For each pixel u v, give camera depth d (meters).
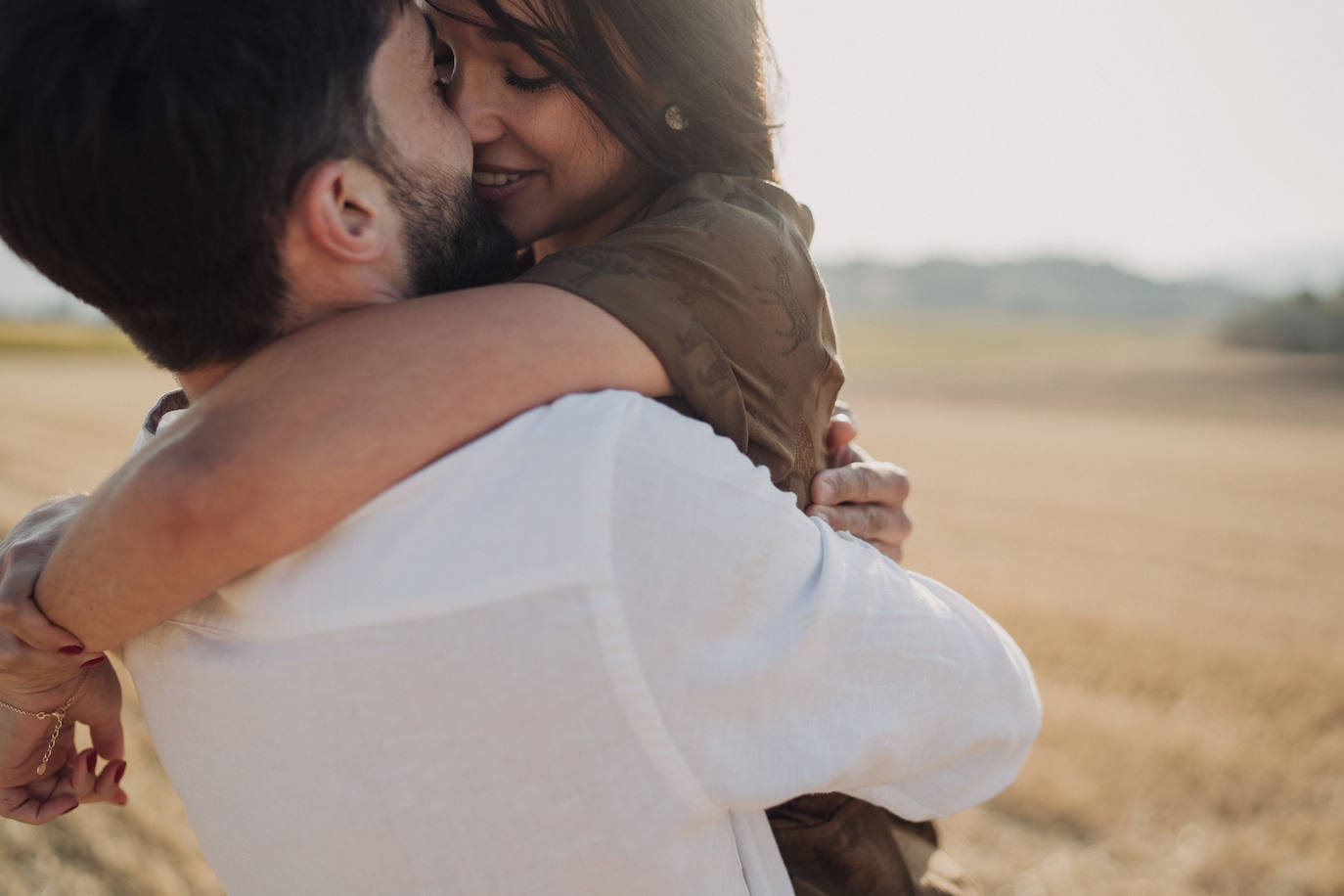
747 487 0.78
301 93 0.70
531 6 0.93
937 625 0.90
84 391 30.53
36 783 0.97
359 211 0.76
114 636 0.74
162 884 3.43
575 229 1.16
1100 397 41.47
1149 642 7.42
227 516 0.66
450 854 0.72
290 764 0.73
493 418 0.72
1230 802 4.84
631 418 0.73
